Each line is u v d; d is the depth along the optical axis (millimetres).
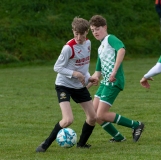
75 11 91812
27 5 90000
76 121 31141
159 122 30188
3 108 36719
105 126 24078
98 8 93938
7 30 82812
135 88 47125
